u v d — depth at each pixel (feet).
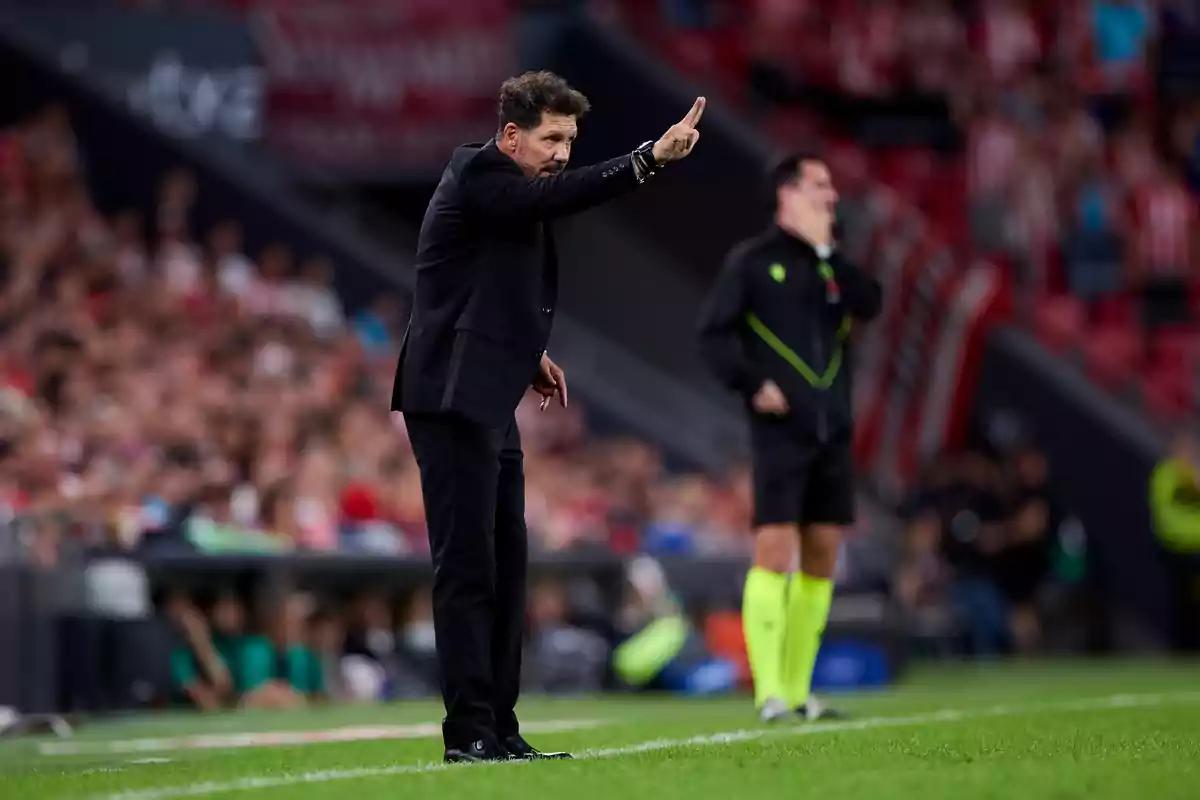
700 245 236.02
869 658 137.90
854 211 237.25
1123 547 214.90
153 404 145.89
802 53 274.57
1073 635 203.31
